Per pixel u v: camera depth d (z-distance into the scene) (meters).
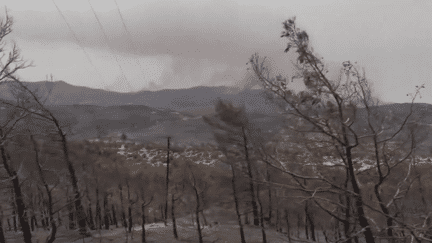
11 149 20.11
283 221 27.42
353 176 7.82
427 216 7.88
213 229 34.38
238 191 23.50
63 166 24.00
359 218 7.75
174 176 36.31
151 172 39.03
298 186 7.95
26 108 20.97
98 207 33.97
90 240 29.27
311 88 7.03
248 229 32.44
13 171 19.52
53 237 18.52
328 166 7.91
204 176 29.97
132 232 34.47
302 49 6.75
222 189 26.23
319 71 6.89
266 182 7.51
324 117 7.28
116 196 36.34
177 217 42.47
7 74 20.53
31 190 21.55
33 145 20.73
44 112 22.52
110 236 33.78
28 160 20.28
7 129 19.55
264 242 27.16
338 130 7.44
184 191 34.44
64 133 24.69
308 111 7.29
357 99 7.32
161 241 32.66
